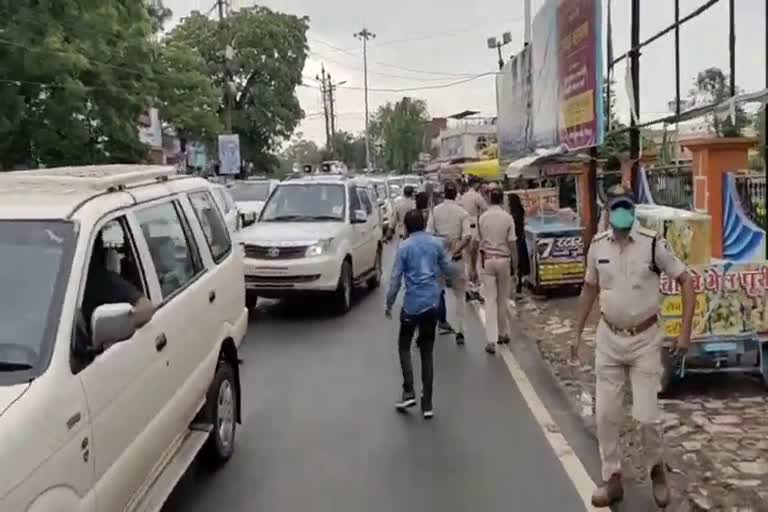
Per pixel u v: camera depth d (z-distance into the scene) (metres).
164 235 5.71
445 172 39.25
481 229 10.59
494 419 7.49
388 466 6.29
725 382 8.32
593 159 14.68
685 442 6.66
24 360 3.66
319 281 12.95
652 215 8.25
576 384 8.74
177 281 5.70
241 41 60.94
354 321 12.73
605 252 5.46
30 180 4.93
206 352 5.99
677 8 11.20
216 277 6.48
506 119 29.25
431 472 6.14
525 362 9.86
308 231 13.30
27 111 24.42
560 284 14.76
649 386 5.38
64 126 24.58
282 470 6.23
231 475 6.12
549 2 17.78
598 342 5.56
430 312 7.58
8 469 3.08
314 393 8.47
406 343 7.83
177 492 5.78
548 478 5.99
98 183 4.93
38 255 4.14
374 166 115.12
